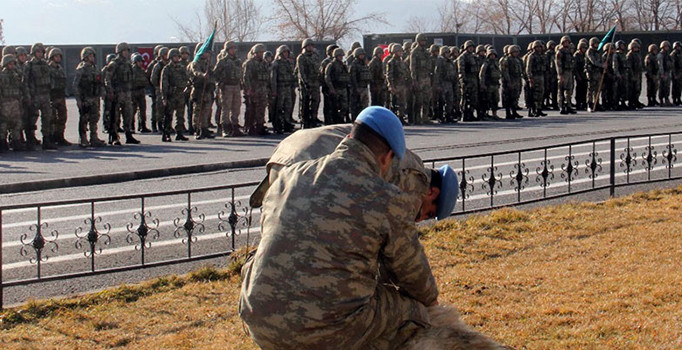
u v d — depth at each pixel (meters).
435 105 24.08
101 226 10.63
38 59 18.17
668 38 40.84
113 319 6.68
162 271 8.45
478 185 12.98
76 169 14.92
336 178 3.74
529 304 6.77
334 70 21.92
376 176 3.79
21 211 11.67
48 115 18.38
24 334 6.36
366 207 3.70
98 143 18.94
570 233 9.20
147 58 38.84
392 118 3.93
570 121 23.42
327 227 3.66
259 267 3.73
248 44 40.22
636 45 27.33
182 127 20.34
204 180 14.15
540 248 8.62
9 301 7.45
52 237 10.05
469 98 24.38
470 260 8.23
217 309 6.88
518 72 24.80
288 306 3.64
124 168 14.99
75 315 6.80
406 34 39.81
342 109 22.14
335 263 3.66
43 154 17.45
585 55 26.83
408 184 4.41
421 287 3.97
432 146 17.72
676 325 6.15
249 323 3.78
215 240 9.73
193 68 20.12
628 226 9.49
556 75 28.05
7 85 17.59
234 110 20.91
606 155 16.00
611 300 6.77
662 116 24.38
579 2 57.22
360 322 3.75
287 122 22.00
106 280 8.16
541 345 5.82
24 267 8.66
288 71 21.67
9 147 18.73
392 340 3.90
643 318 6.31
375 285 3.85
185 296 7.28
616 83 26.91
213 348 5.95
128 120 19.56
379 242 3.75
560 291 7.08
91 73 18.58
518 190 10.99
